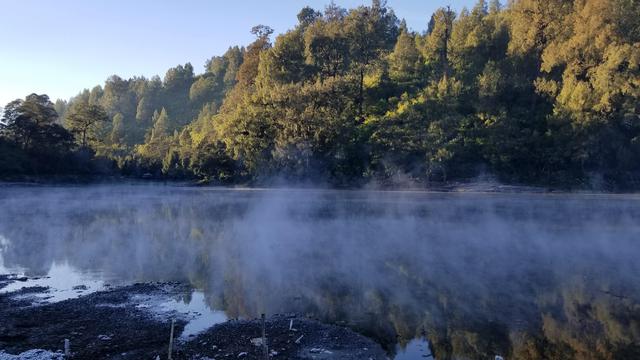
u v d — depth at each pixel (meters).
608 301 21.00
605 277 25.16
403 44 120.44
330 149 99.56
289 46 125.88
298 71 123.00
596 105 85.06
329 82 105.38
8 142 101.25
